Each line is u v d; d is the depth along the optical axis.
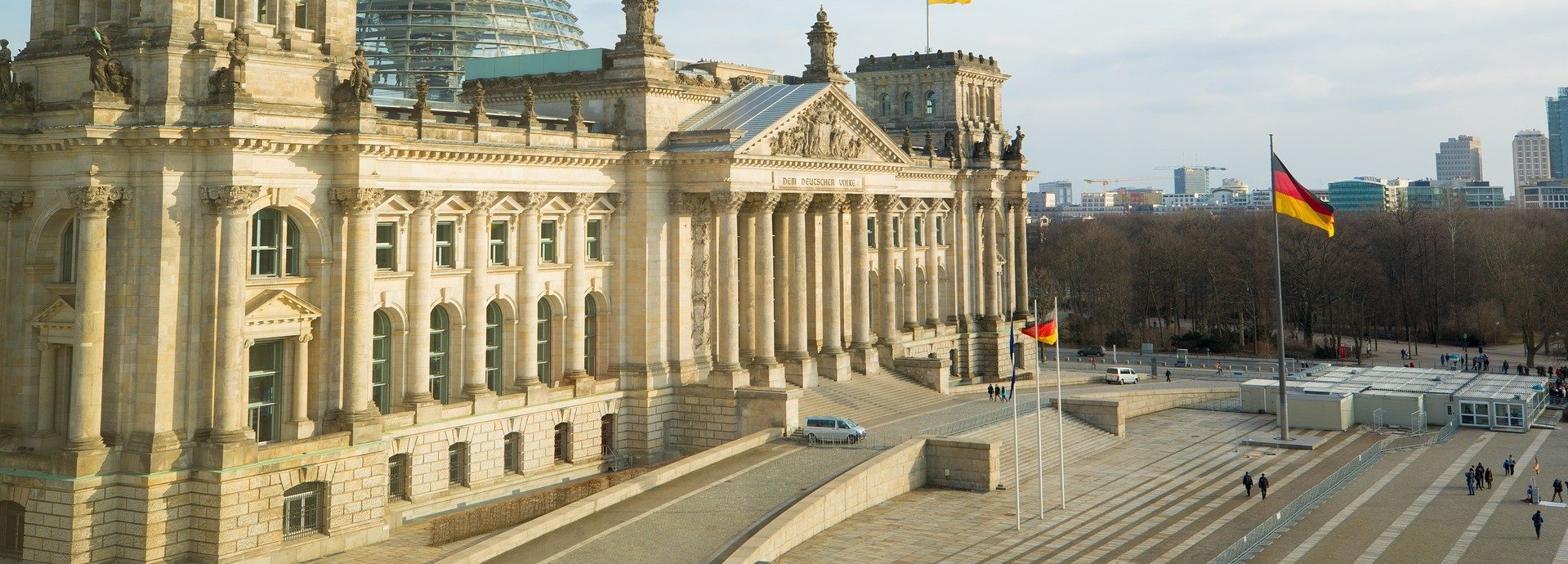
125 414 81.50
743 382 122.62
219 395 82.12
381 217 96.38
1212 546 91.19
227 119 81.94
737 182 120.75
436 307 103.94
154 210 81.31
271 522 83.44
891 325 154.12
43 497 79.62
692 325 123.88
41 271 86.00
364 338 91.00
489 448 105.06
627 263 120.12
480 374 105.12
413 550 88.31
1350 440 140.75
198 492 81.19
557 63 127.38
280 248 88.25
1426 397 152.25
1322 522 100.62
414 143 95.19
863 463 102.44
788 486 97.56
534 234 110.12
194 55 82.75
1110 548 89.94
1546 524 100.38
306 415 89.06
